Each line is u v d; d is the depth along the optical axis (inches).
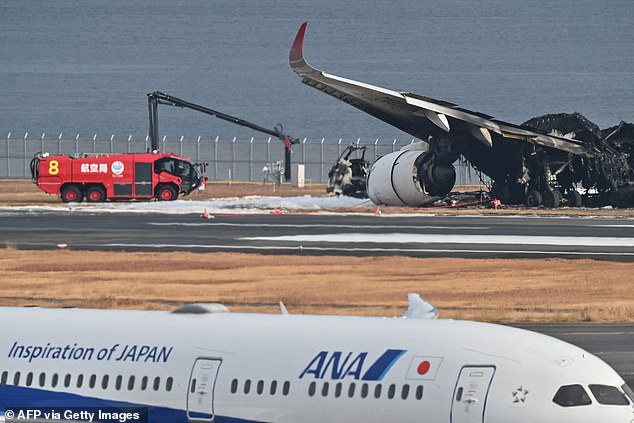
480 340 2586.1
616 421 2420.0
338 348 2672.2
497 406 2442.2
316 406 2613.2
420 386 2519.7
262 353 2736.2
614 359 5447.8
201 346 2822.3
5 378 2972.4
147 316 3024.1
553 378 2461.9
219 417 2726.4
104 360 2898.6
